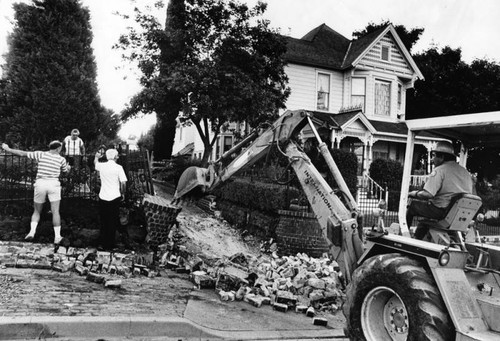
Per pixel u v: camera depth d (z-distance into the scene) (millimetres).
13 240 8250
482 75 29125
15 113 18875
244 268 7816
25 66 19109
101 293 6035
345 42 24750
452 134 5168
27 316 4699
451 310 3850
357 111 20156
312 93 22203
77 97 18906
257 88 16906
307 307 6684
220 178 6367
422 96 29312
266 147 6055
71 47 19734
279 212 11570
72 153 12047
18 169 9578
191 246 9992
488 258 4852
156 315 5281
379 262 4371
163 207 9008
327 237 5434
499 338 3631
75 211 9633
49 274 6699
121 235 9078
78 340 4617
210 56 17516
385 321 4445
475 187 5418
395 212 15031
